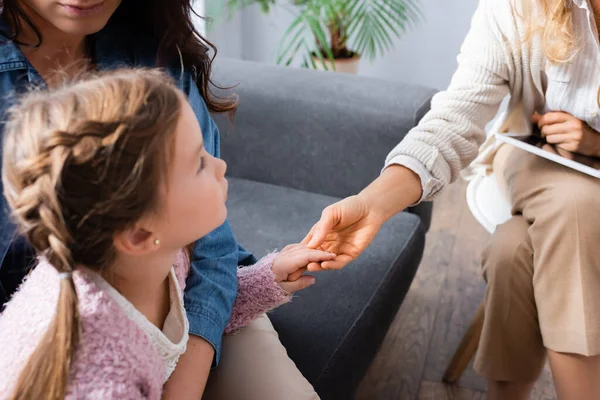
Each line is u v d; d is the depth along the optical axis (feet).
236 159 5.60
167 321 2.81
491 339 4.38
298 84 5.47
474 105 4.21
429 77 9.43
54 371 2.11
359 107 5.20
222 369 3.27
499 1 4.08
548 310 3.98
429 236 7.30
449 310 6.16
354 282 4.25
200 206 2.46
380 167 5.25
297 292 4.12
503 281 4.24
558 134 4.17
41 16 2.90
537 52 4.09
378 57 9.49
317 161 5.40
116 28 3.36
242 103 5.43
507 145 4.70
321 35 8.11
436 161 4.00
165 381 2.88
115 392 2.22
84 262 2.28
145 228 2.32
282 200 5.19
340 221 3.64
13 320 2.37
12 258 2.92
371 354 4.09
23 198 2.12
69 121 2.15
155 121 2.22
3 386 2.24
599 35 3.97
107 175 2.13
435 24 9.10
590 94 4.03
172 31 3.33
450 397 5.21
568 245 3.87
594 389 4.02
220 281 3.29
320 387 3.59
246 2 8.68
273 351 3.36
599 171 3.88
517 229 4.26
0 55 2.85
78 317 2.17
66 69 3.08
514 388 4.52
